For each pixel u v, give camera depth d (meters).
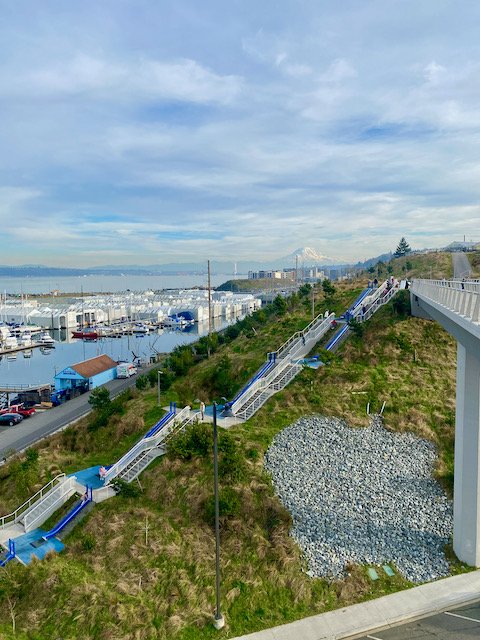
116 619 20.22
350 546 25.03
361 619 20.59
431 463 32.12
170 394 46.56
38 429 51.19
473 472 23.64
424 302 39.94
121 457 34.69
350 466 31.53
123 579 22.62
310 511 27.36
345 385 41.12
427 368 43.84
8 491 32.91
